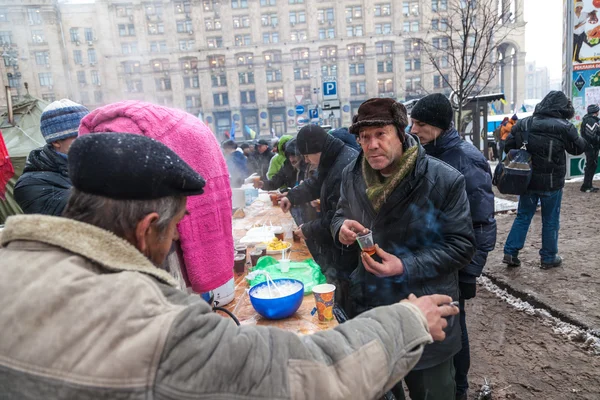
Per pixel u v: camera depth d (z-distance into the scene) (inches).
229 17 2185.0
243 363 25.6
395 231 64.5
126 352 23.0
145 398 22.9
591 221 223.9
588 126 294.7
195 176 31.1
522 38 2052.2
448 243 62.3
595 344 106.5
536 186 153.0
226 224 52.2
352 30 2182.6
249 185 195.0
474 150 85.5
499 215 254.8
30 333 23.7
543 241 160.4
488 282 157.0
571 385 93.4
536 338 114.3
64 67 1932.8
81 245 26.1
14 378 23.3
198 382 23.9
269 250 93.6
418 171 61.7
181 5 2181.3
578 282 144.8
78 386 22.7
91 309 24.0
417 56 2113.7
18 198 79.0
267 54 2228.1
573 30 310.5
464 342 84.3
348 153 95.7
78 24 2031.3
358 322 31.7
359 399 28.0
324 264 102.9
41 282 24.7
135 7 2132.1
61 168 80.6
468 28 236.1
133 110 44.5
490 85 1739.7
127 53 2142.0
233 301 68.0
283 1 2180.1
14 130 302.8
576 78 315.6
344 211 77.2
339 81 2203.5
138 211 27.8
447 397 65.3
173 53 2187.5
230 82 2236.7
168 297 27.3
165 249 31.5
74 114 79.6
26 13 1812.3
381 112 60.5
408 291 63.8
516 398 90.5
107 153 26.8
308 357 27.5
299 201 124.3
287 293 60.6
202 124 50.8
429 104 84.7
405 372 31.6
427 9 2044.8
